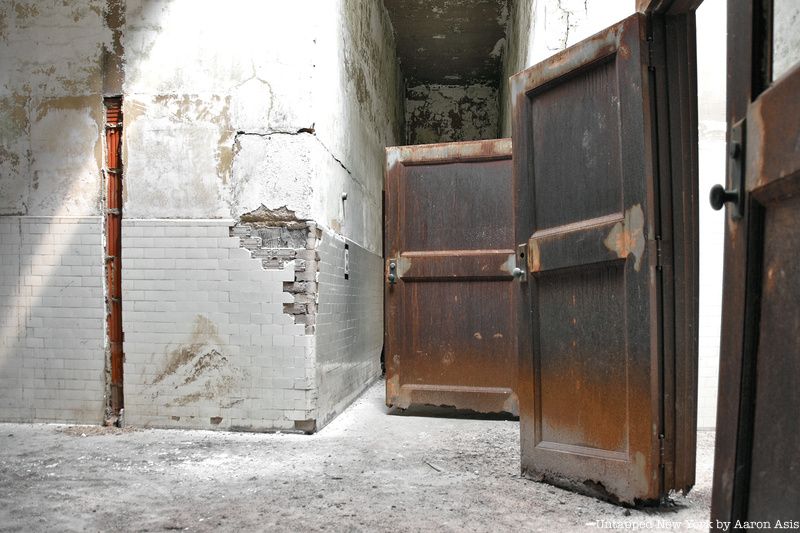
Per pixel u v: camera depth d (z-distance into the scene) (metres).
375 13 6.15
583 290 2.42
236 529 2.03
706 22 3.61
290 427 3.64
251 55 3.76
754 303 1.24
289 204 3.69
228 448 3.23
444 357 4.32
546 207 2.63
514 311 4.21
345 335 4.56
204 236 3.73
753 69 1.25
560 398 2.53
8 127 3.92
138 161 3.79
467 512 2.19
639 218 2.18
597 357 2.36
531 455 2.63
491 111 8.99
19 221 3.88
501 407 4.18
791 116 1.06
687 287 2.21
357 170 5.16
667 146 2.21
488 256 4.24
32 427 3.74
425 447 3.28
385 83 6.87
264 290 3.68
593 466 2.35
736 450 1.26
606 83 2.35
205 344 3.70
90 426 3.77
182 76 3.79
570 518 2.12
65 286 3.84
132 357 3.74
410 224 4.42
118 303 3.83
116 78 3.85
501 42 7.57
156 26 3.82
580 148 2.46
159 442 3.36
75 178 3.87
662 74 2.22
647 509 2.19
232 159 3.74
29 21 3.92
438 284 4.36
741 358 1.25
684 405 2.19
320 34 3.84
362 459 3.01
